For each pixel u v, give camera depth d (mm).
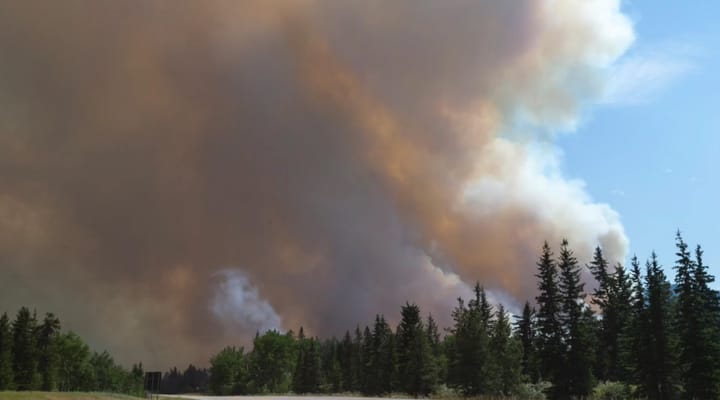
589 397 53406
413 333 86688
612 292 73188
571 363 54094
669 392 51188
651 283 53000
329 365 135250
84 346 117938
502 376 65500
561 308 55906
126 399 44531
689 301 51000
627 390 54375
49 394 37656
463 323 69125
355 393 107062
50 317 105938
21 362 93688
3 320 90500
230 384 145250
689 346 49844
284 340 144250
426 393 77438
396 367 88750
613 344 68375
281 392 136500
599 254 81500
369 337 106438
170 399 67938
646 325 52500
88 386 120250
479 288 89688
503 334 71562
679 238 53406
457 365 67938
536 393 60094
